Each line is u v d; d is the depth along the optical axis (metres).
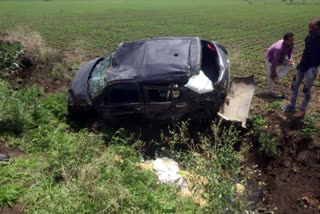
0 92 7.61
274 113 6.92
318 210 5.46
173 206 4.51
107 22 25.86
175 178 5.44
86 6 45.44
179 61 6.38
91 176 4.71
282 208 5.61
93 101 6.85
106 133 6.79
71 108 7.27
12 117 6.59
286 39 7.14
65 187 4.57
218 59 6.83
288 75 9.48
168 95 6.36
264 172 6.26
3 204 4.52
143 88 6.39
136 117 6.85
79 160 5.30
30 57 10.36
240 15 29.73
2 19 28.14
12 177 5.05
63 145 5.81
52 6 45.16
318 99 7.67
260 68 10.48
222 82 6.33
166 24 23.89
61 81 9.43
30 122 6.80
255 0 56.59
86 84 7.20
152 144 6.83
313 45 6.02
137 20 27.23
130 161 5.44
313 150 6.09
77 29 21.62
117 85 6.49
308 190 5.77
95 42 16.16
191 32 19.56
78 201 4.35
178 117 6.57
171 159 6.06
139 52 6.85
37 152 6.02
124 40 16.88
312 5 39.47
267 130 6.58
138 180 5.11
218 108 6.53
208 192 4.14
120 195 4.45
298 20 24.25
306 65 6.26
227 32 19.30
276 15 28.62
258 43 15.31
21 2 53.22
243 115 6.73
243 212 4.06
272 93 8.01
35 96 7.64
